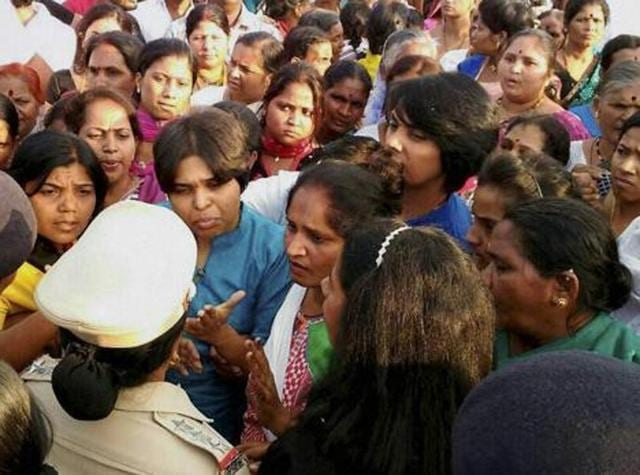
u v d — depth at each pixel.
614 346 1.92
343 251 1.68
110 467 1.70
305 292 2.28
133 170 3.62
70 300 1.64
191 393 2.43
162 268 1.69
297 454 1.51
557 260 1.87
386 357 1.46
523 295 1.91
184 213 2.50
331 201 2.13
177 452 1.71
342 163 2.27
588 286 1.90
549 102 4.30
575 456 0.92
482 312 1.53
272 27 6.93
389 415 1.45
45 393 1.82
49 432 1.36
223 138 2.48
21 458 1.27
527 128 3.29
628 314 2.41
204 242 2.54
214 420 2.47
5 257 1.93
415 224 2.63
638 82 3.54
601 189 3.21
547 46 4.27
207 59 5.28
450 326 1.48
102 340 1.63
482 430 1.00
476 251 2.36
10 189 1.95
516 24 5.03
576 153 3.76
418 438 1.44
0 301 2.43
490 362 1.55
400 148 2.52
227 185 2.50
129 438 1.71
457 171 2.57
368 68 5.76
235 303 2.28
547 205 1.96
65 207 2.69
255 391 2.10
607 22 5.41
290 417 2.09
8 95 3.98
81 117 3.35
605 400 0.95
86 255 1.69
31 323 2.15
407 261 1.52
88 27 5.39
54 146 2.68
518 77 4.22
